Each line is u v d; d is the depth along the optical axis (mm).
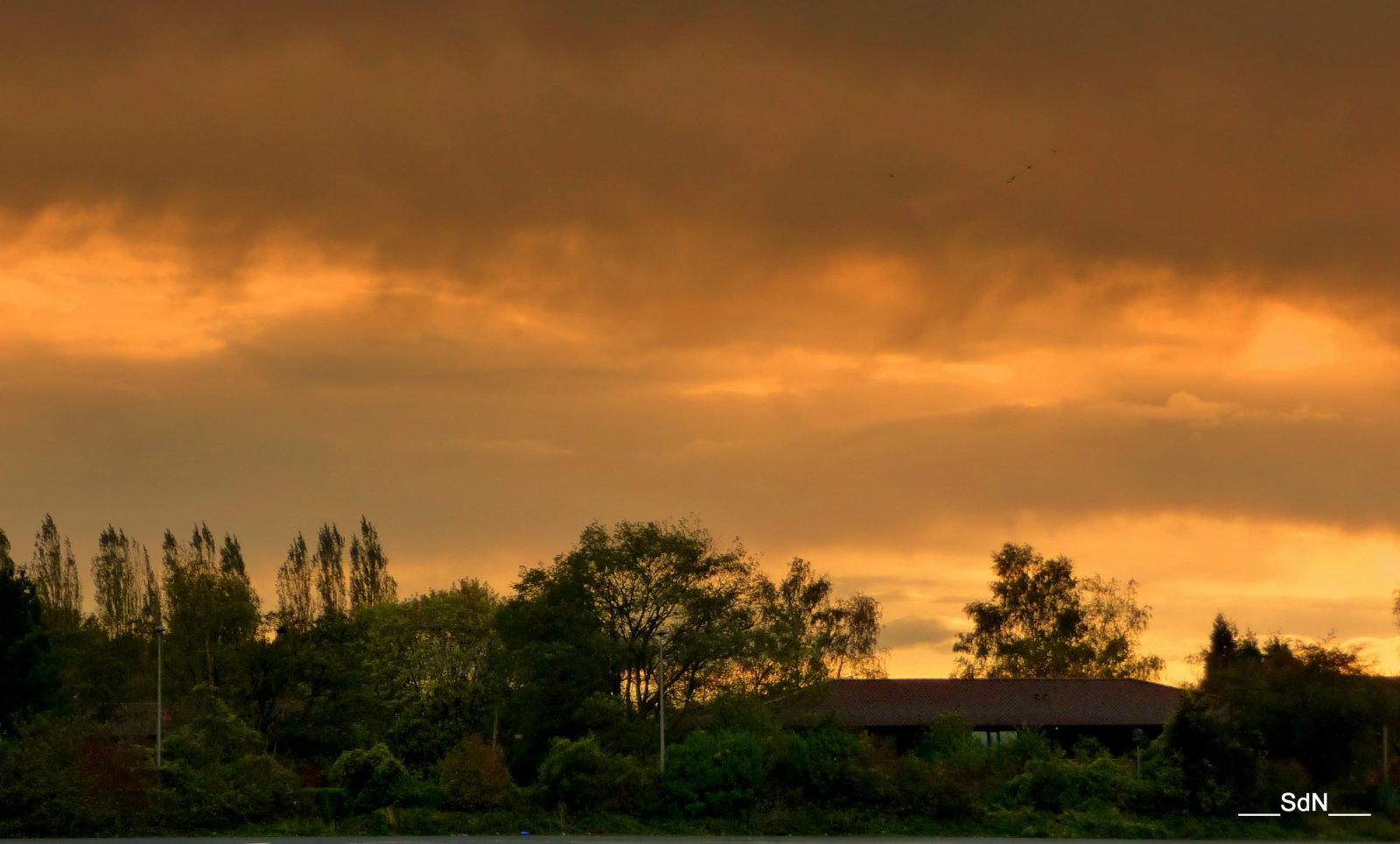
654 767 64562
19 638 87938
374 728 96812
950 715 82875
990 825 61125
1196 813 63656
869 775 61719
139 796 55188
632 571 82938
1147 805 63844
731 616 83250
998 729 93625
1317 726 67125
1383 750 71312
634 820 59438
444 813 58250
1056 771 64812
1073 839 59625
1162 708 96188
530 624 81688
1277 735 67438
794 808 60906
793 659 83375
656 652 81938
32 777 54094
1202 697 68125
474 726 97000
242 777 58188
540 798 60250
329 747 97562
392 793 58906
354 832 56562
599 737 75688
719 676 82250
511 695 84438
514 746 82438
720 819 60156
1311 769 67250
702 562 84375
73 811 53625
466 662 98250
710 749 61812
